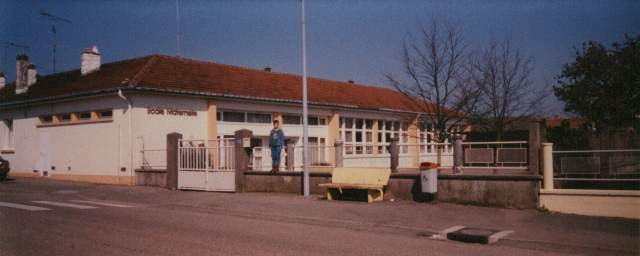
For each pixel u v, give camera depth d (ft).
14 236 29.78
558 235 31.22
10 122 91.81
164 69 74.90
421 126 112.88
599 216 37.50
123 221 35.83
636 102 74.95
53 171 79.56
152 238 29.37
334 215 39.58
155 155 68.39
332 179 49.01
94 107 72.69
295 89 92.48
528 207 40.37
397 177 47.09
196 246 27.20
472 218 37.17
